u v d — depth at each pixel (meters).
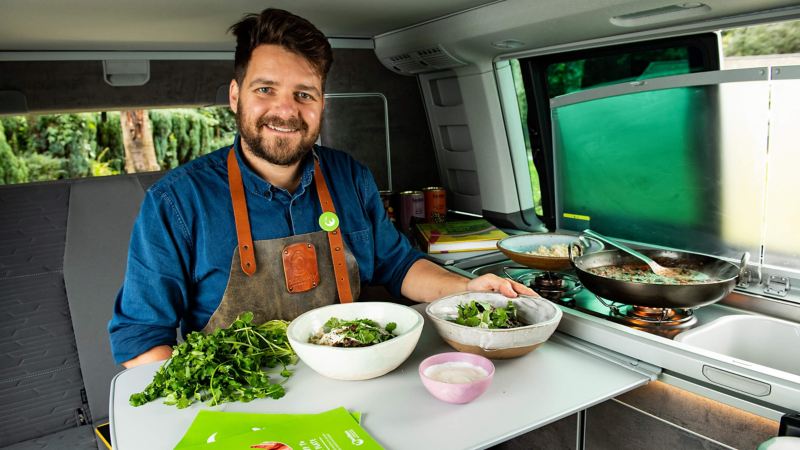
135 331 1.35
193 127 7.15
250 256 1.39
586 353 1.24
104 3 1.42
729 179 1.50
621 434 1.22
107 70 2.12
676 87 1.55
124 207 1.89
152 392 1.06
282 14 1.31
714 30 1.44
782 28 1.88
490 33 1.74
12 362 1.64
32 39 1.81
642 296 1.23
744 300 1.41
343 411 0.98
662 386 1.13
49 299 1.71
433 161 2.57
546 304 1.27
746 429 1.01
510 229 2.26
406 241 1.74
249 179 1.42
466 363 1.11
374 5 1.65
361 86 2.32
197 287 1.44
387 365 1.09
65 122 7.10
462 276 1.54
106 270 1.79
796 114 1.33
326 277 1.48
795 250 1.40
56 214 1.79
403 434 0.93
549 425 1.35
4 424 1.62
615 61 1.94
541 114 2.10
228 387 1.07
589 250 1.76
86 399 1.73
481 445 0.89
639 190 1.75
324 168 1.59
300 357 1.11
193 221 1.41
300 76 1.32
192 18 1.66
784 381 0.96
